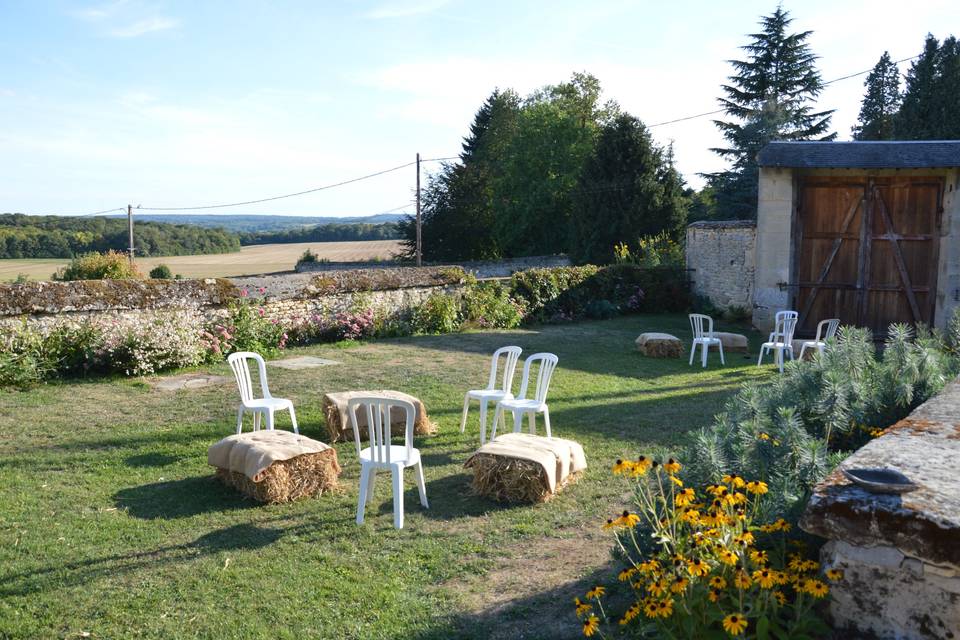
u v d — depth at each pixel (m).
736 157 37.22
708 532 2.65
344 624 3.30
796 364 4.83
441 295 13.75
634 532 3.29
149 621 3.32
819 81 36.88
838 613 2.42
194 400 7.73
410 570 3.89
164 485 5.20
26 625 3.27
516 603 3.50
